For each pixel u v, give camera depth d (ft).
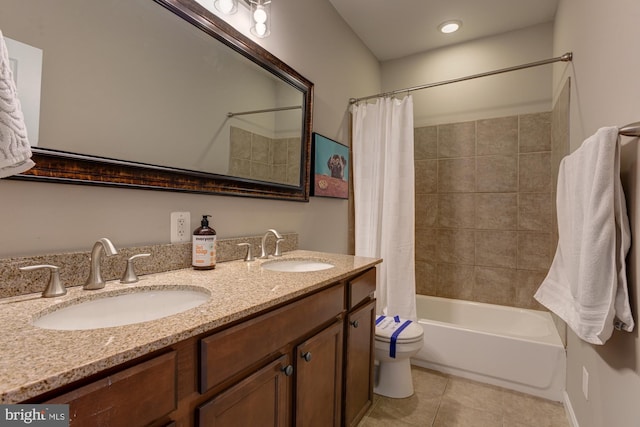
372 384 5.48
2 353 1.68
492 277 8.68
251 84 5.06
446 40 8.85
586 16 4.84
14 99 1.93
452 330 7.11
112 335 1.95
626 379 3.25
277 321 3.01
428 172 9.46
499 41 8.55
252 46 5.00
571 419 5.33
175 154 3.93
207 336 2.33
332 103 7.39
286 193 5.85
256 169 5.17
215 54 4.45
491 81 8.65
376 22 7.97
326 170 7.02
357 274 4.86
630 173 3.38
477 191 8.85
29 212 2.75
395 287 7.35
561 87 6.79
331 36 7.34
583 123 5.02
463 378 6.97
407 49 9.30
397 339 5.94
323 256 5.50
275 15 5.60
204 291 3.18
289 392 3.33
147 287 3.17
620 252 3.34
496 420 5.54
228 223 4.77
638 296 3.08
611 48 3.74
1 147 1.84
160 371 1.99
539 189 8.14
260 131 5.24
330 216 7.39
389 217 7.47
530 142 8.23
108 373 1.74
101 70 3.19
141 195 3.61
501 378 6.63
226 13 4.30
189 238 4.16
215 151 4.47
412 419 5.53
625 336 3.31
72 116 2.97
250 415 2.78
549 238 8.02
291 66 6.01
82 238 3.10
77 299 2.68
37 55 2.74
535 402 6.10
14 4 2.61
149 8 3.63
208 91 4.35
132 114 3.46
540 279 8.13
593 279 3.47
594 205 3.49
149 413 1.92
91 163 3.09
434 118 9.36
